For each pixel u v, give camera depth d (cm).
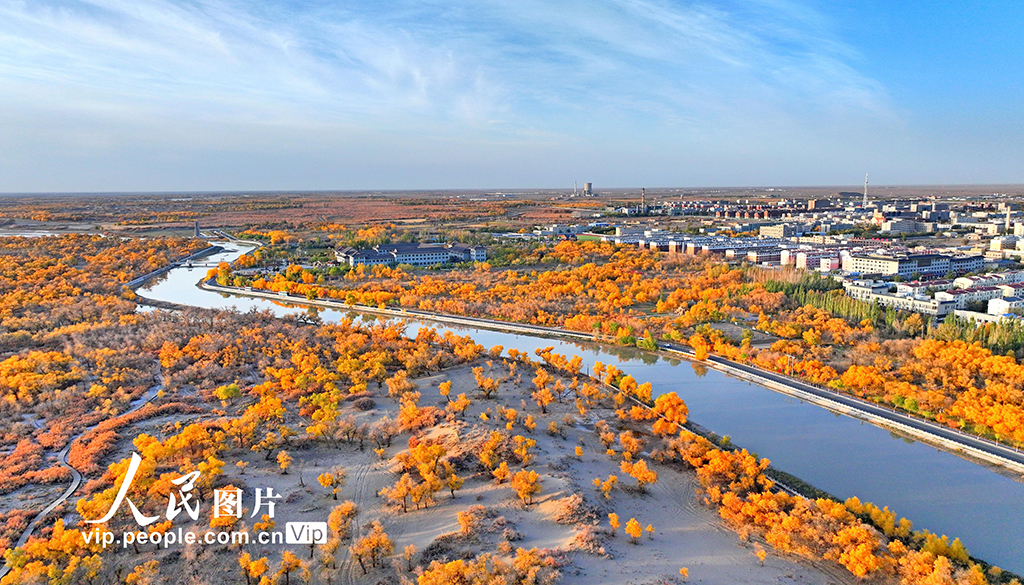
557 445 18925
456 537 13688
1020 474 17575
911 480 17525
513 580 11750
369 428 19800
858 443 19912
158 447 16450
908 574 12262
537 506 15138
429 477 15325
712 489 16088
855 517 14488
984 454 18450
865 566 12519
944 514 15800
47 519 14350
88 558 12306
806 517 14200
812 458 18938
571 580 12244
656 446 19412
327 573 12656
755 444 19962
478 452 17638
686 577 12594
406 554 12888
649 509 15612
